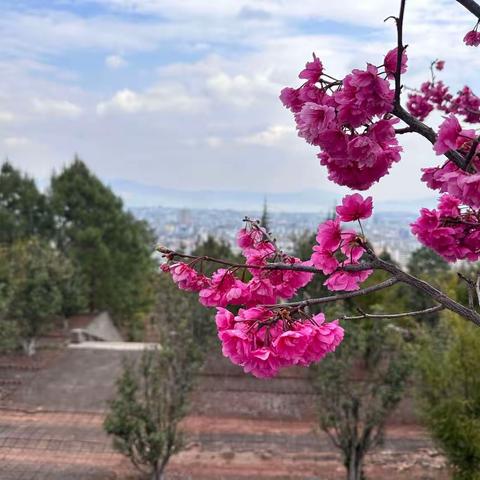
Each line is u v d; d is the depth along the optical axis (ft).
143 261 94.17
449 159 8.77
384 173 8.54
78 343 74.84
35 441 44.86
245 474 41.06
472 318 9.27
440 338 36.27
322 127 8.04
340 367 36.50
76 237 85.40
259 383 58.85
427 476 41.47
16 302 65.21
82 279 80.07
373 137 8.07
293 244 48.49
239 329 8.66
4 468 40.01
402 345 37.81
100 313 91.91
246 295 10.02
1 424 47.83
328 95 8.52
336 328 8.77
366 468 42.63
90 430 47.52
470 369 32.37
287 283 10.34
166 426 38.88
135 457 38.19
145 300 94.43
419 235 10.16
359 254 9.69
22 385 57.72
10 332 61.82
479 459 32.01
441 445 34.17
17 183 89.81
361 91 7.82
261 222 12.53
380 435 38.86
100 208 88.79
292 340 8.36
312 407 52.95
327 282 9.80
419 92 18.65
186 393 41.93
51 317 74.08
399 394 36.52
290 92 8.95
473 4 8.43
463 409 32.42
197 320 56.49
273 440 46.70
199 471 41.39
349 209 9.26
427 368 33.73
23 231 88.48
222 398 54.95
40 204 89.35
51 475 39.40
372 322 41.52
